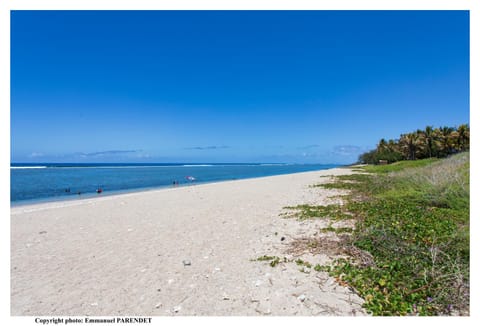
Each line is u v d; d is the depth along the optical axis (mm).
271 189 20688
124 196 18406
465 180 12125
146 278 5141
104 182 35812
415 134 70562
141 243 7355
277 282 4770
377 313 3836
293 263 5586
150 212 11969
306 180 28500
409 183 16188
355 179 26078
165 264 5805
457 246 5996
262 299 4270
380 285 4500
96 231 8766
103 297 4496
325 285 4605
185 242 7355
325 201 13555
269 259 5848
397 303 3996
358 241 6598
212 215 10961
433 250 5715
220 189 21703
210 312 3998
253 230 8391
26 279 5207
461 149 60438
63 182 35500
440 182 12602
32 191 24594
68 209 13055
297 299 4223
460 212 9586
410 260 5363
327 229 7930
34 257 6395
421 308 3908
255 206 12859
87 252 6699
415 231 7367
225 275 5164
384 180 20531
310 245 6605
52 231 8859
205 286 4754
